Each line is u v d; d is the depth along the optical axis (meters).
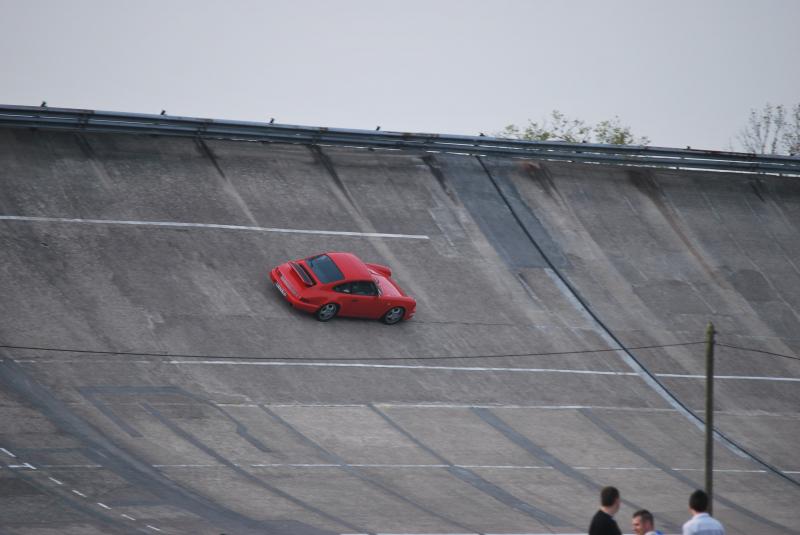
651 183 72.94
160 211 53.72
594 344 54.38
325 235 56.56
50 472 33.22
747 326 60.84
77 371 40.59
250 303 48.81
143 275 48.44
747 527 39.09
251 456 37.47
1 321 42.25
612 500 21.67
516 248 61.44
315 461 38.12
